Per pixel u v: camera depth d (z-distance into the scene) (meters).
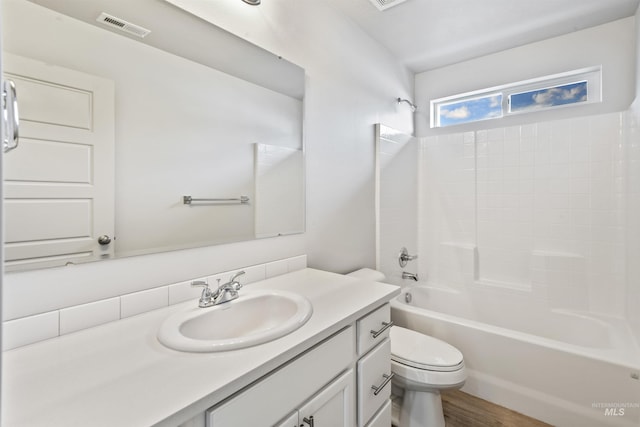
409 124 2.90
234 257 1.37
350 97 2.10
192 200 1.22
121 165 1.03
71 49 0.92
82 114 0.94
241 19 1.39
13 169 0.82
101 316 0.97
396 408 1.70
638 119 1.86
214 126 1.30
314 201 1.80
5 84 0.47
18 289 0.83
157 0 1.12
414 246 2.93
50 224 0.88
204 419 0.64
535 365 1.65
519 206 2.51
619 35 2.16
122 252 1.02
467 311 2.64
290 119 1.63
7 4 0.81
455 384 1.43
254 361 0.74
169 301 1.14
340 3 1.92
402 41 2.40
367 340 1.13
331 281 1.42
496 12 2.05
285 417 0.80
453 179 2.82
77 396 0.61
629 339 1.75
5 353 0.78
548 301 2.34
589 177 2.24
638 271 1.81
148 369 0.70
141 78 1.08
